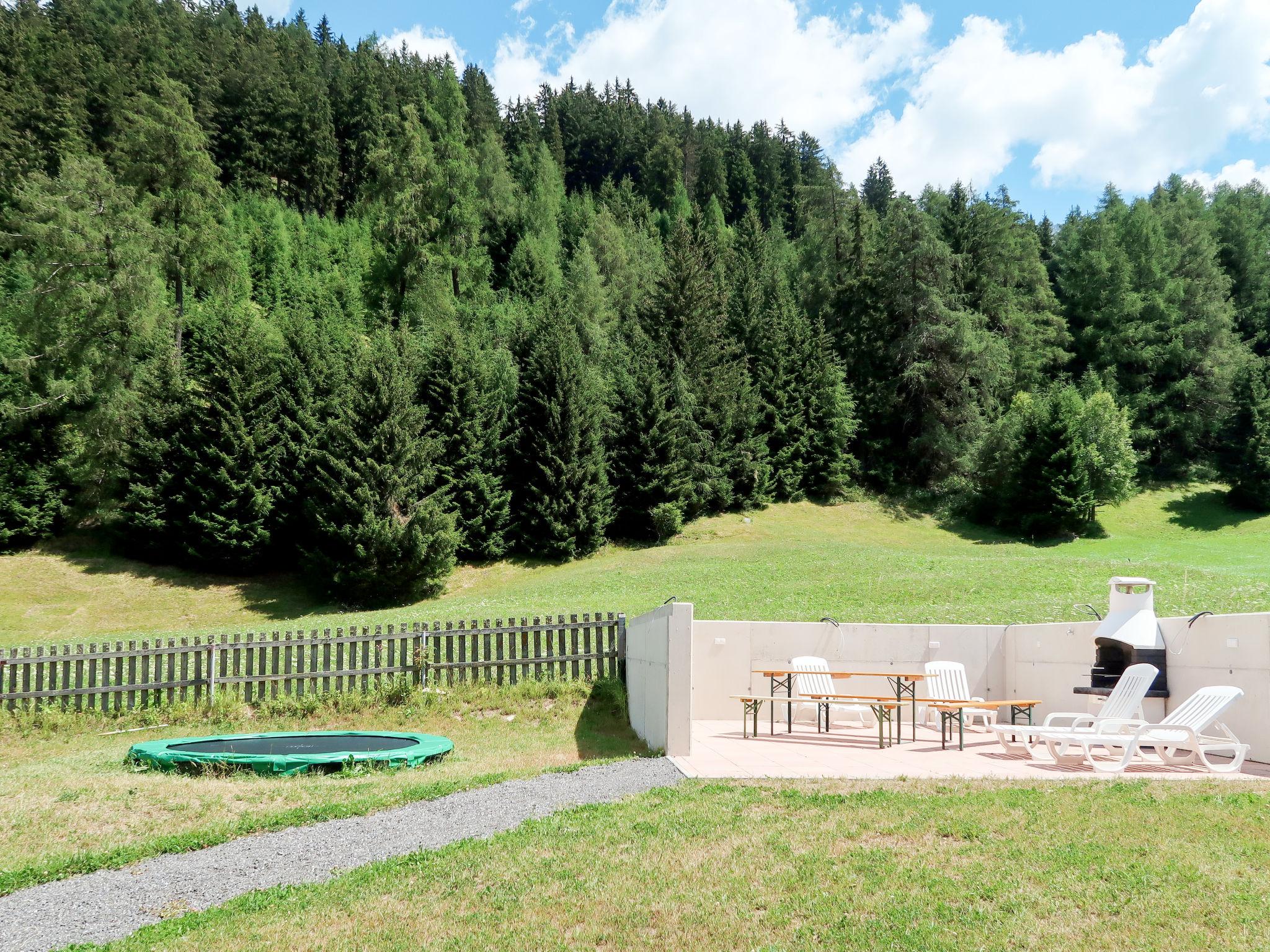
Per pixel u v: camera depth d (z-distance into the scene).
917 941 3.94
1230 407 56.97
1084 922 4.09
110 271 40.84
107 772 9.52
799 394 53.66
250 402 38.19
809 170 108.31
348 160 83.88
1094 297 64.44
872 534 47.81
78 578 35.84
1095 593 25.66
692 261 54.59
